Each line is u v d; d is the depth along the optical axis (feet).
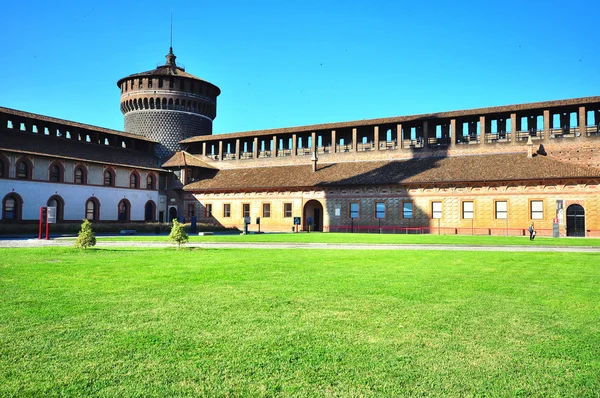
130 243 107.86
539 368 22.86
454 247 97.45
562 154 172.35
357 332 28.43
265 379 21.43
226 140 246.27
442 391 20.27
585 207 154.61
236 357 24.11
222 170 241.76
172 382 21.06
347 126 210.18
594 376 21.93
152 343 26.16
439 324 30.22
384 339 27.09
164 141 255.29
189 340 26.76
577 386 20.86
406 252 82.02
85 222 84.12
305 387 20.63
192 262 63.57
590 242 113.19
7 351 24.72
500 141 183.93
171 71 268.62
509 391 20.31
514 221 164.45
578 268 58.18
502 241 117.60
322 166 214.69
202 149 256.11
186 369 22.47
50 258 68.03
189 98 261.65
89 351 24.80
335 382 21.13
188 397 19.67
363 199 190.08
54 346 25.55
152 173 233.55
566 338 27.40
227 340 26.78
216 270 55.01
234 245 101.86
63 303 35.94
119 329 28.78
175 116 258.16
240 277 49.34
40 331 28.25
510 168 169.07
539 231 160.56
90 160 202.39
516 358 24.13
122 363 23.18
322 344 26.13
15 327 29.07
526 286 44.11
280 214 207.82
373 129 214.48
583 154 169.07
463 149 189.88
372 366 22.99
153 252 79.30
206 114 271.90
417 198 180.34
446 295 39.58
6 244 103.30
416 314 32.81
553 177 156.97
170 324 29.96
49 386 20.52
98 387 20.49
